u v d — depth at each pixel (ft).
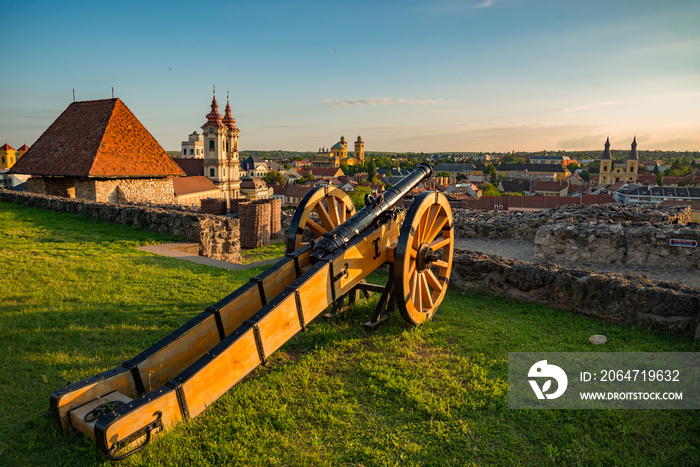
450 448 11.40
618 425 12.20
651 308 18.66
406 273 18.08
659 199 306.96
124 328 17.94
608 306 19.94
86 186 65.51
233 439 11.60
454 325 19.80
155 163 73.15
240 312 14.89
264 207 56.65
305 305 15.07
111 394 11.48
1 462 10.21
